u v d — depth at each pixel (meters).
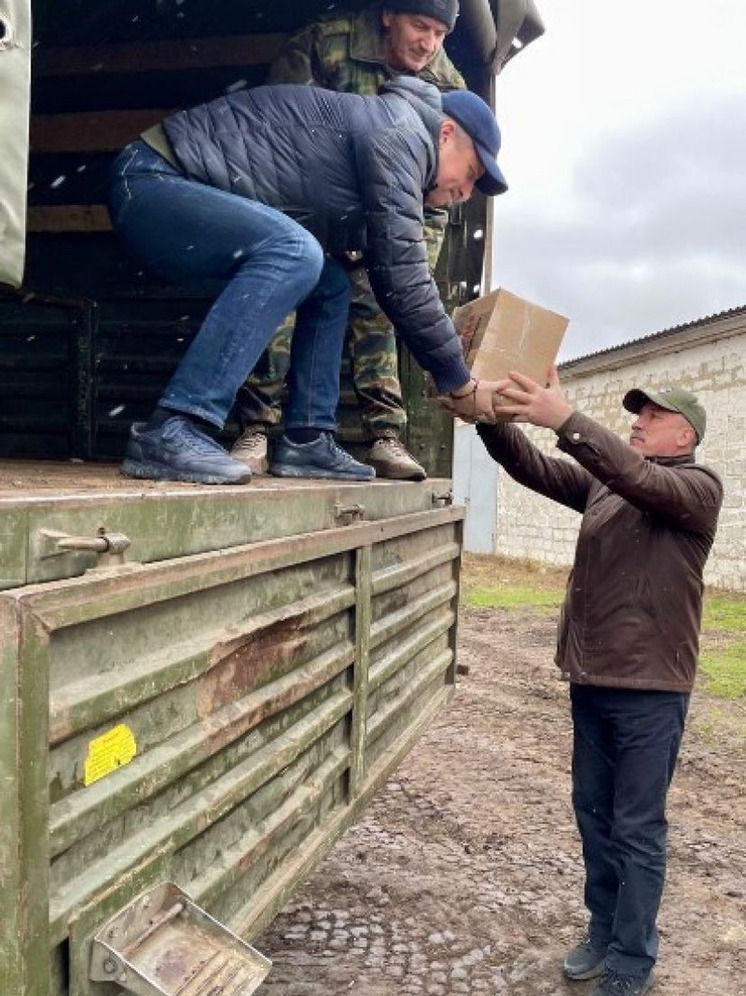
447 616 3.82
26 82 1.49
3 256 1.48
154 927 1.49
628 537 3.02
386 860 4.26
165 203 2.58
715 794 5.34
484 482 19.88
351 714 2.51
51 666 1.28
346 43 3.65
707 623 10.73
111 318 4.70
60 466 3.55
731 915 3.89
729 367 13.49
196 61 4.63
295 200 2.73
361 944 3.51
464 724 6.52
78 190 4.75
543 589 14.08
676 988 3.31
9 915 1.18
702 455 14.17
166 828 1.56
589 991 3.24
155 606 1.53
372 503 2.79
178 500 1.61
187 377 2.38
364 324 3.75
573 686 3.26
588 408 17.36
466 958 3.44
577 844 4.54
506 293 2.91
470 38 4.02
